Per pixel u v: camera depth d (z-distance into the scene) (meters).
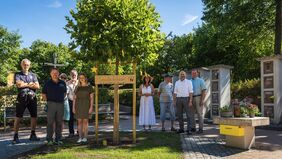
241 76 31.67
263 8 22.56
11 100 14.57
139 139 9.94
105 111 15.96
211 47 34.25
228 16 23.12
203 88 11.70
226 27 23.55
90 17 8.76
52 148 8.68
